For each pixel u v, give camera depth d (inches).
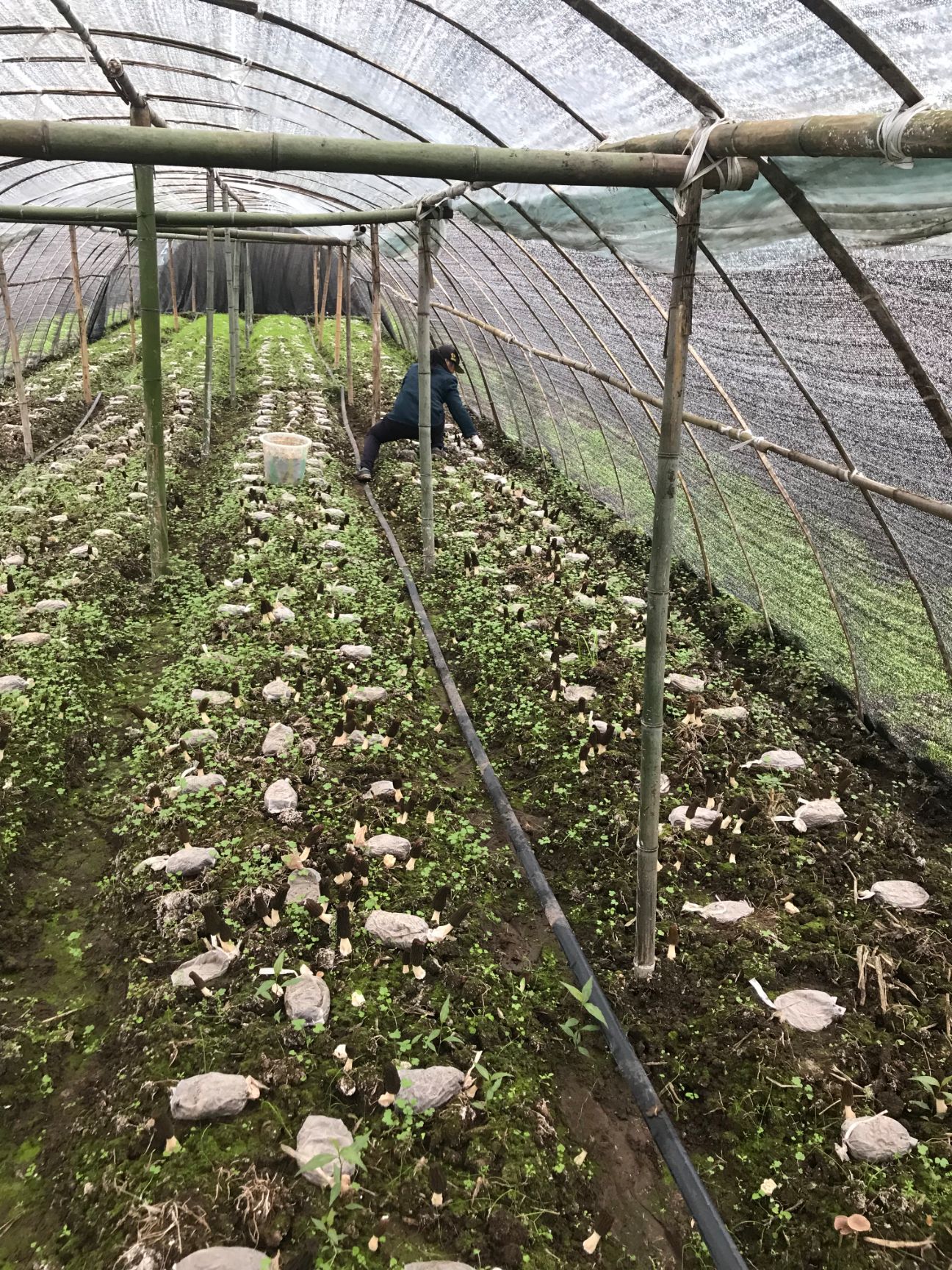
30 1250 97.3
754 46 110.0
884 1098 116.8
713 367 225.5
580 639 251.0
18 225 460.1
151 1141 104.2
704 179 108.7
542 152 115.7
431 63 187.9
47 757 185.0
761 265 158.2
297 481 373.7
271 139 118.8
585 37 137.0
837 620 225.3
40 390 555.8
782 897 155.3
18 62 237.3
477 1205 100.7
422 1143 106.8
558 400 406.9
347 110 263.1
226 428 491.5
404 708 211.5
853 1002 133.0
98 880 159.6
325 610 256.8
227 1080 109.7
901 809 188.5
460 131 227.0
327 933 137.4
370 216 322.7
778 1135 113.3
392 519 354.3
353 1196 98.8
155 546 275.3
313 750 186.1
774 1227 103.0
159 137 118.4
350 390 557.6
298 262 1037.2
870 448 174.7
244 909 141.9
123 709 214.1
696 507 295.7
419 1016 124.2
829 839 172.4
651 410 293.1
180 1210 95.3
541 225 232.4
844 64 103.7
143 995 126.5
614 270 238.1
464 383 593.9
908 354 140.0
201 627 245.3
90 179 418.6
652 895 132.6
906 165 91.2
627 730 205.6
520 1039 125.5
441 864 158.7
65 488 356.8
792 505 224.7
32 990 135.0
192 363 675.4
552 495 405.1
